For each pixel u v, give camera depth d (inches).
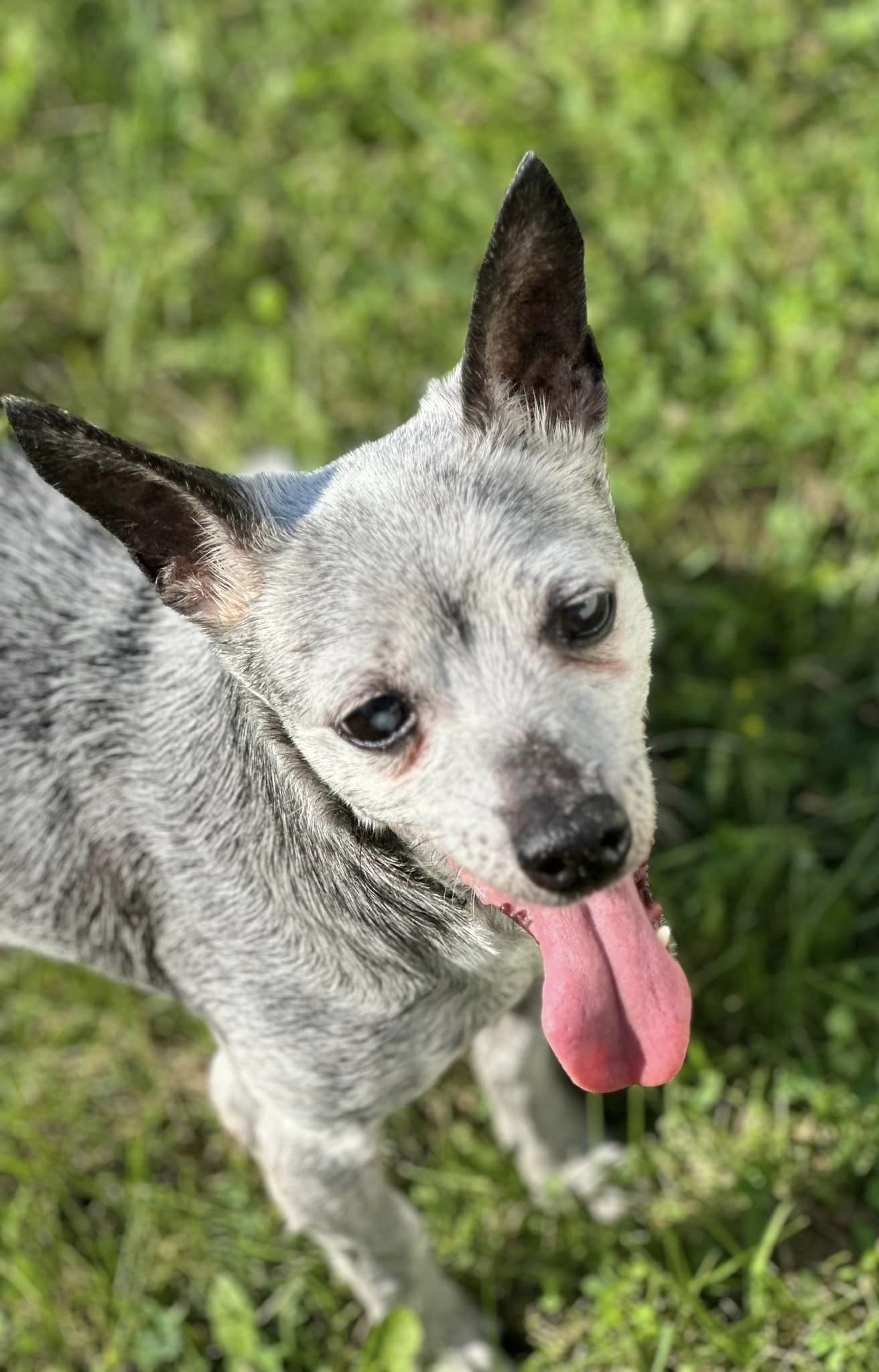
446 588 16.1
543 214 16.2
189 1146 23.1
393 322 27.9
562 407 17.4
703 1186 21.5
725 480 26.2
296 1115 18.6
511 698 15.8
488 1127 22.5
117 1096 23.6
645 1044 16.8
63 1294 21.9
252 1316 20.7
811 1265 20.7
